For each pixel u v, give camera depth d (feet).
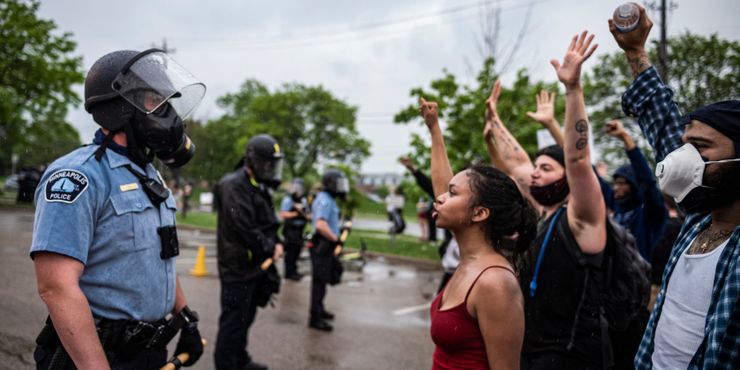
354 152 114.42
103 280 5.80
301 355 15.31
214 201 13.03
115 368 5.89
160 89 6.14
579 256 7.07
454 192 5.78
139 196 6.16
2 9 48.98
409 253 40.88
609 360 6.98
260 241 12.35
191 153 6.92
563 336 7.16
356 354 15.75
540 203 8.17
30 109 54.39
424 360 15.52
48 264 5.32
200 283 24.80
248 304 12.53
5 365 12.05
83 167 5.74
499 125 10.69
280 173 13.73
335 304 22.81
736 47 39.55
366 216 106.22
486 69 35.01
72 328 5.21
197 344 7.09
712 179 4.73
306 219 28.76
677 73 40.93
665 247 13.04
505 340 5.21
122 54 6.32
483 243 5.77
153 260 6.24
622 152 58.18
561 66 7.04
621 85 52.54
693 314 4.93
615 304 7.18
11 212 36.22
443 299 5.82
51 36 52.13
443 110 34.88
